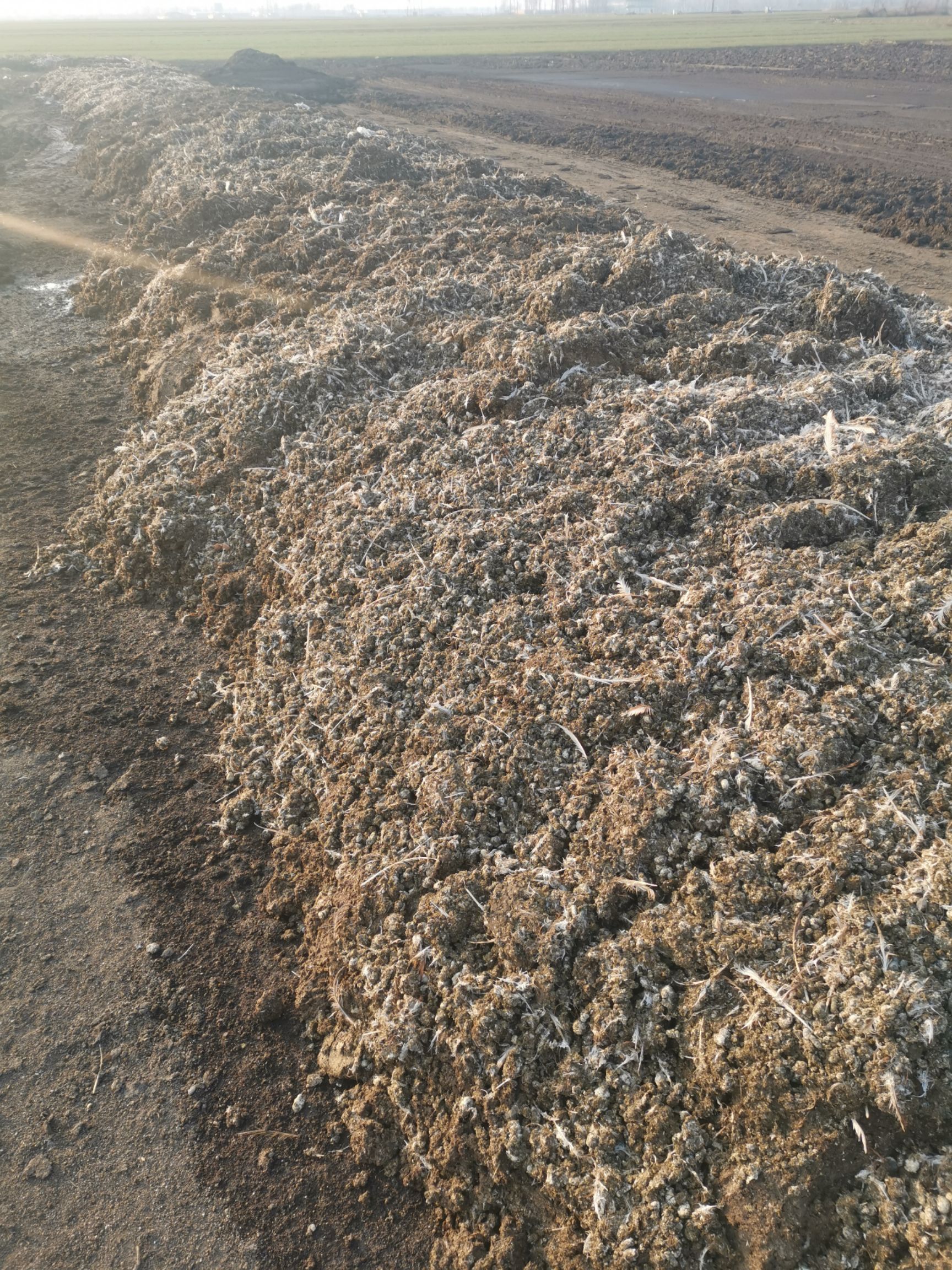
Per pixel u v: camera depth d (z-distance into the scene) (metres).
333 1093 3.78
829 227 14.07
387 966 3.90
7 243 14.47
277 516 6.54
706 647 4.36
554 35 52.19
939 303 10.66
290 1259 3.29
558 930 3.62
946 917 3.13
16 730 5.48
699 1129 3.08
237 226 11.34
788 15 67.69
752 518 4.99
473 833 4.11
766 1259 2.79
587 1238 3.05
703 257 8.12
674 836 3.74
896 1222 2.70
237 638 6.12
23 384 9.94
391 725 4.78
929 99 24.94
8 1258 3.25
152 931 4.38
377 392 7.15
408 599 5.31
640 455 5.56
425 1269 3.27
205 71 33.50
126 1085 3.77
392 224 9.99
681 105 25.33
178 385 8.91
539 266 8.13
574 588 4.89
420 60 40.41
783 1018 3.08
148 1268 3.24
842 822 3.54
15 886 4.57
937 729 3.71
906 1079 2.83
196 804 5.06
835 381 6.03
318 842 4.64
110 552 7.02
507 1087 3.39
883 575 4.48
